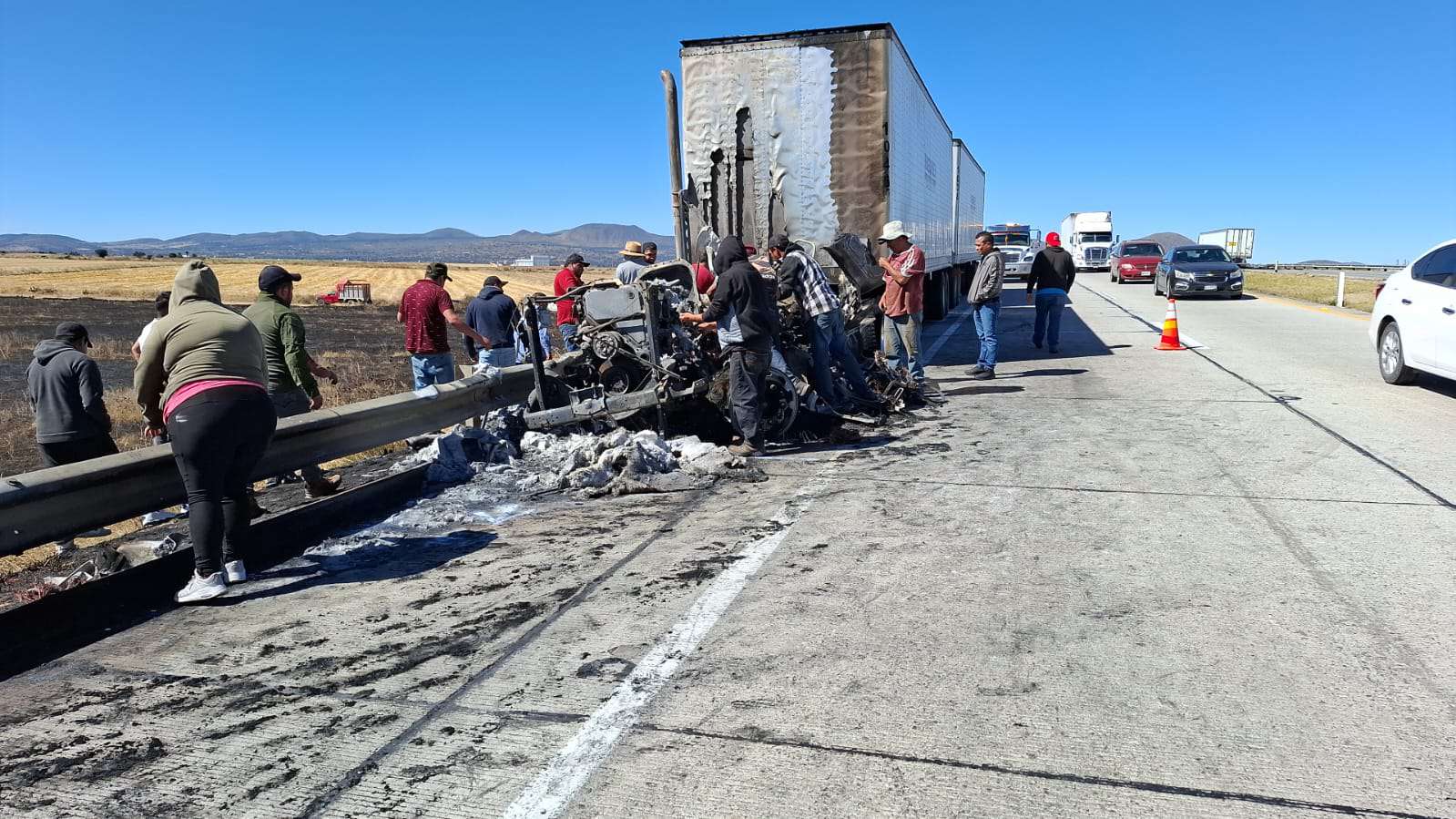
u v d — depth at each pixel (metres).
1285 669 3.26
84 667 3.72
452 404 7.28
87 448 6.49
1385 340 9.91
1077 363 12.24
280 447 5.57
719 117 10.65
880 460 6.91
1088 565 4.39
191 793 2.72
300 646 3.84
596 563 4.75
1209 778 2.60
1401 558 4.34
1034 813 2.46
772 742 2.86
